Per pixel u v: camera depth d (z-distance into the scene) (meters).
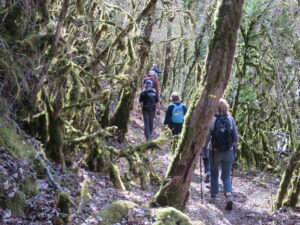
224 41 5.39
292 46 10.62
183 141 5.78
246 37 11.67
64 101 7.12
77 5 7.14
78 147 7.79
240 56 12.15
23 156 5.61
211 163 7.75
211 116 5.59
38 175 5.68
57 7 7.61
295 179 7.53
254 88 12.38
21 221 4.51
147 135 12.19
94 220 4.91
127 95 11.61
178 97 10.27
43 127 6.90
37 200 4.96
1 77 5.75
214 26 5.46
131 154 8.01
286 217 7.01
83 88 7.91
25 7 5.91
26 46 5.88
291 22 10.94
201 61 13.45
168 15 12.03
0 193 4.58
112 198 6.41
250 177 10.80
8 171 5.02
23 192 5.01
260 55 11.67
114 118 11.70
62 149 7.19
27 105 6.55
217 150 7.53
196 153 5.76
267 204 8.05
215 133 7.48
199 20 12.84
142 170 7.94
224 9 5.40
